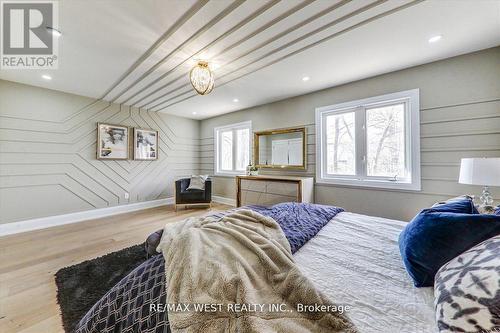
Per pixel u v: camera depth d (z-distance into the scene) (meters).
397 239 1.26
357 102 3.09
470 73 2.29
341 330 0.60
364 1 1.58
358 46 2.19
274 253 0.89
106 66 2.63
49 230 3.19
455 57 2.37
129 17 1.74
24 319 1.40
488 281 0.58
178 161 5.32
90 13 1.69
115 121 4.23
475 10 1.66
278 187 3.64
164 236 1.16
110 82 3.17
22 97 3.18
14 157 3.12
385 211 2.88
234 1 1.57
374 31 1.93
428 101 2.53
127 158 4.38
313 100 3.58
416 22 1.81
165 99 4.00
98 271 1.96
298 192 3.35
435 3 1.59
